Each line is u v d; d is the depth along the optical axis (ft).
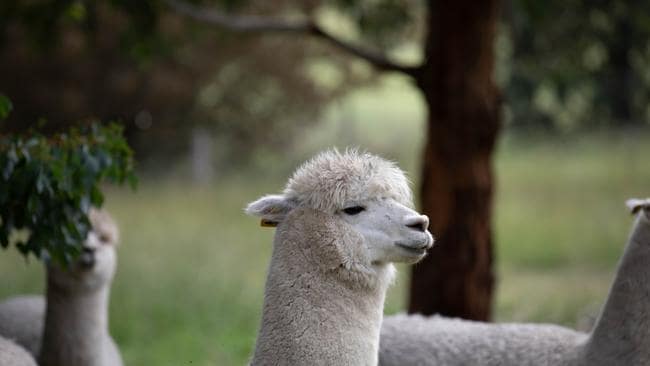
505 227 212.02
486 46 99.91
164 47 134.72
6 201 66.59
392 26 147.02
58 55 260.62
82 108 292.61
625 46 192.65
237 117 319.47
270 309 52.21
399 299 139.64
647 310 62.85
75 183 67.41
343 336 51.42
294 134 343.26
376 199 52.49
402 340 72.13
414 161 314.96
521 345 68.95
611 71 221.87
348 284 52.03
